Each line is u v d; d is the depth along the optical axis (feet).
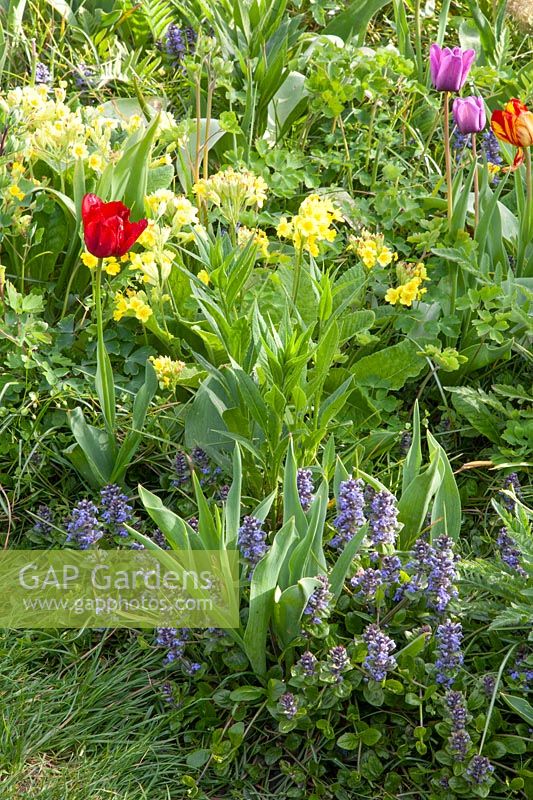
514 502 8.96
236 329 8.49
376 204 11.15
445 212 11.84
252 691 7.22
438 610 7.37
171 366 9.06
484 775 6.72
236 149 11.47
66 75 13.29
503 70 13.60
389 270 10.46
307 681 7.00
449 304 10.34
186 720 7.48
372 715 7.41
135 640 8.05
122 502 8.35
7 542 8.81
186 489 8.93
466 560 8.20
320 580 7.09
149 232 9.16
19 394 9.64
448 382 10.37
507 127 10.05
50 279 10.74
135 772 7.11
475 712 7.31
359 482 7.82
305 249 9.86
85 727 7.36
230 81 12.55
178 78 13.71
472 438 10.07
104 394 8.74
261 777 7.21
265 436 8.47
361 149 12.11
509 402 9.96
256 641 7.19
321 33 14.23
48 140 10.16
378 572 7.36
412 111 13.46
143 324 9.65
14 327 9.51
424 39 15.24
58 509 8.96
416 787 7.07
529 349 10.49
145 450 9.37
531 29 14.67
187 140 11.65
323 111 11.94
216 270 8.36
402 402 10.05
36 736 7.25
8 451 9.27
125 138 11.49
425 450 9.75
